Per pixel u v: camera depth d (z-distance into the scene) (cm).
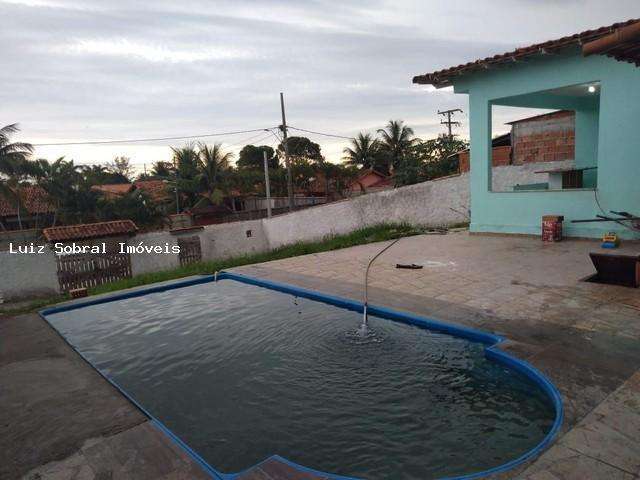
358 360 404
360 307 521
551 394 288
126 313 614
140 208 2633
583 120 1027
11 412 318
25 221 2612
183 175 3145
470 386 345
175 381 393
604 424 247
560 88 775
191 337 505
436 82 950
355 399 337
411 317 461
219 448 285
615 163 723
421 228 1218
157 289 718
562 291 502
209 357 443
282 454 275
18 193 2436
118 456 255
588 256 656
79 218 2548
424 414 309
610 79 709
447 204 1280
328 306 563
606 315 419
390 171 3675
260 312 575
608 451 224
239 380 385
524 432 278
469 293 524
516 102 902
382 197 1295
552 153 1327
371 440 283
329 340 455
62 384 367
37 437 282
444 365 383
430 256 759
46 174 2591
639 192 701
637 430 240
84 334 536
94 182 2680
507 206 886
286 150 2470
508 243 813
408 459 261
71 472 242
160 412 337
